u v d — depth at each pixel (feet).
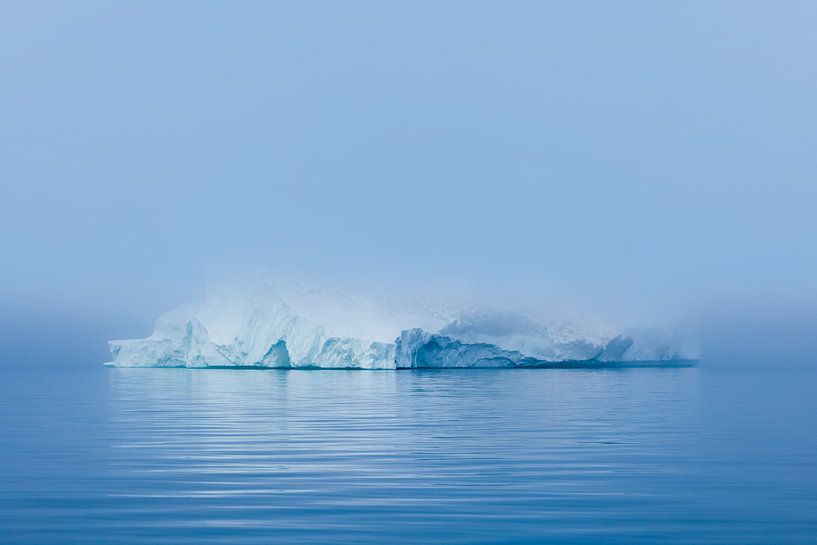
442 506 58.18
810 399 162.91
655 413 127.13
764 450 84.43
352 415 121.80
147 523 53.72
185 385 201.26
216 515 55.72
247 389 183.32
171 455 80.64
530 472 71.20
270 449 84.74
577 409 133.28
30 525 53.36
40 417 120.88
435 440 92.22
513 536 50.98
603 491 63.21
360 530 52.06
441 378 227.61
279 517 55.16
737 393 182.09
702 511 57.16
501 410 130.82
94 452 82.64
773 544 49.96
